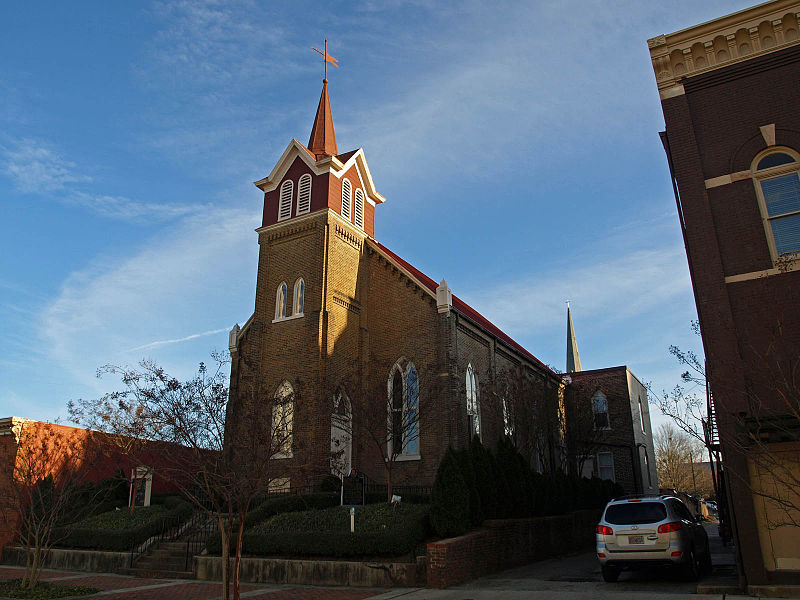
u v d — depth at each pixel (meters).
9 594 16.19
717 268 14.37
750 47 15.55
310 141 34.91
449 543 15.89
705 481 80.50
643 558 14.54
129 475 26.75
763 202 14.64
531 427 27.70
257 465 13.44
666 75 16.17
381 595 14.53
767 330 13.57
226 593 12.35
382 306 29.48
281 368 27.95
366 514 19.47
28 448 22.50
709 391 14.77
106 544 22.14
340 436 25.84
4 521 25.12
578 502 29.02
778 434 12.37
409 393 24.89
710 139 15.39
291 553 17.94
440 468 18.39
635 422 43.69
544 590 14.38
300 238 29.80
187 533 22.28
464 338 28.62
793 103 14.81
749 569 12.46
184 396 13.98
